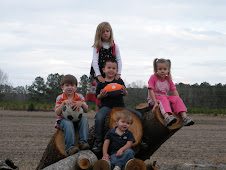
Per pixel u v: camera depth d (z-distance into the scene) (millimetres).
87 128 5250
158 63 5590
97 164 4633
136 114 5316
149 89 5605
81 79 49688
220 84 45281
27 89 57875
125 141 4902
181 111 5258
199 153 12023
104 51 6145
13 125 19875
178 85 45094
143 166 4559
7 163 5488
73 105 5098
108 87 5383
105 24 6047
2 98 55688
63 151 5230
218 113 35906
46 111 34750
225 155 11633
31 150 11508
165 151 12398
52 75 55406
